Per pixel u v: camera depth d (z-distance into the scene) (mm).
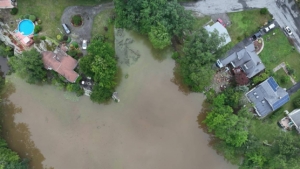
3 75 69812
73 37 69250
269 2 70875
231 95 65500
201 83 63625
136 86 69875
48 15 69688
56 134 68750
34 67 63688
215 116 63094
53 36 69188
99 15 69875
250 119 64375
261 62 68312
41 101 69375
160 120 69625
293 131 67750
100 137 68750
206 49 60656
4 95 69438
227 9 70750
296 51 69750
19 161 65500
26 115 69125
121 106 69625
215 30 61594
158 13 62750
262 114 66688
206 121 66188
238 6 70875
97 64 61688
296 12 70375
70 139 68625
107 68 63000
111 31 69812
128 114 69562
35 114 69125
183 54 69750
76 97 69312
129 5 63906
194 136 69562
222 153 69000
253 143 62031
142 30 66688
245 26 70250
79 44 69250
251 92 66938
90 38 69562
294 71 68938
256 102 66562
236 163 68500
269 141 68062
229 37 68125
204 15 70375
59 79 67812
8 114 69125
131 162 68250
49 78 68625
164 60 71062
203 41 61500
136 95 69875
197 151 69125
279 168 61156
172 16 63375
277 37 69938
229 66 69562
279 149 59219
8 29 69062
